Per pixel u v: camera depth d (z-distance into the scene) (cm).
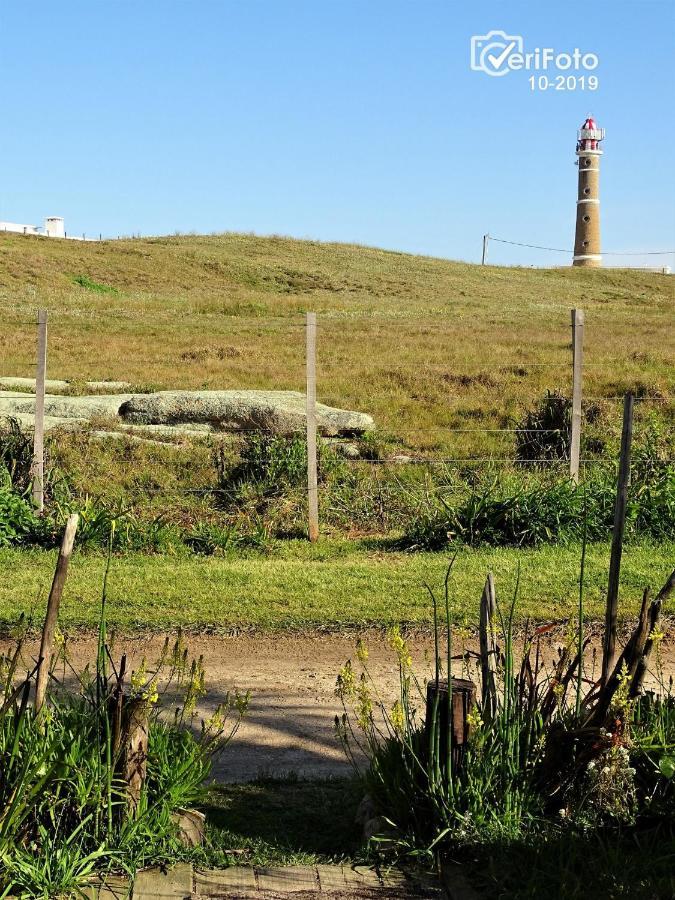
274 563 937
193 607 781
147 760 411
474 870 393
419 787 419
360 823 434
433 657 679
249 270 5328
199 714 570
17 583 839
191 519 1108
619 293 5831
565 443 1436
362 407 1789
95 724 407
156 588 830
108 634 716
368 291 5153
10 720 391
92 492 1210
